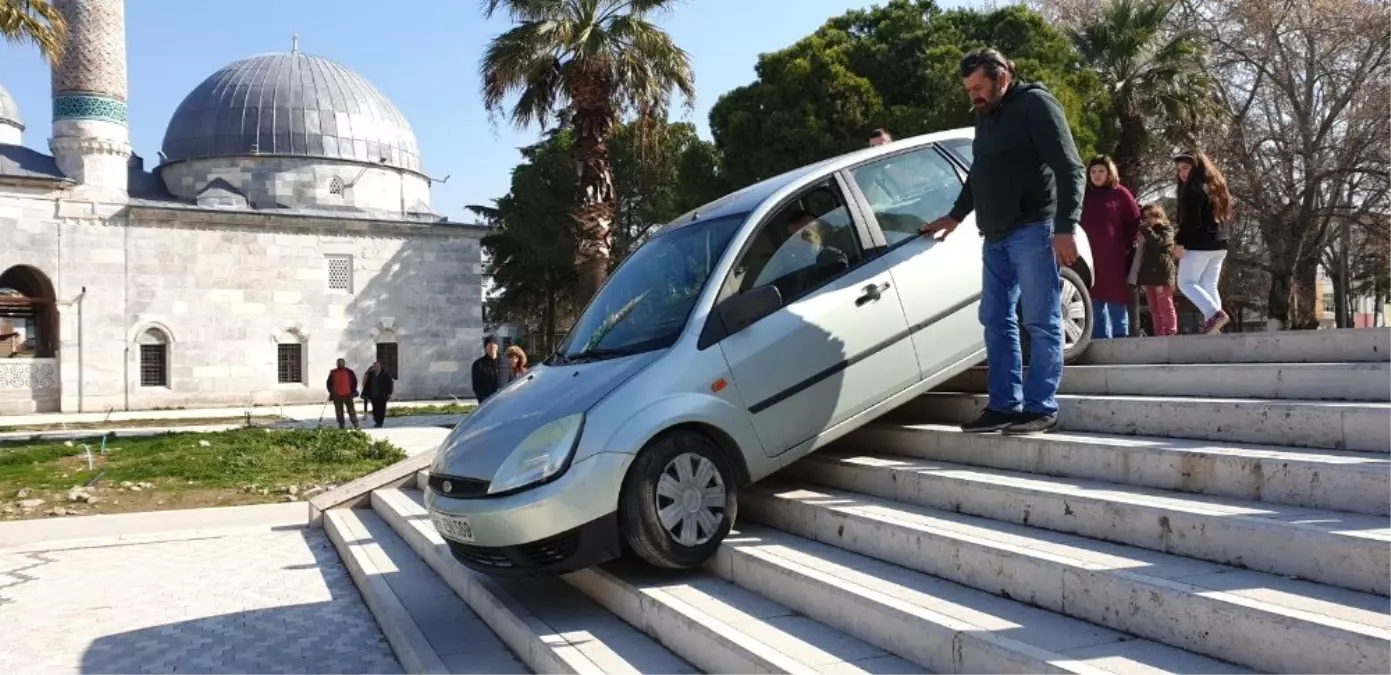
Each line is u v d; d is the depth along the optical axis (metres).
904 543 4.37
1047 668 2.95
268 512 10.66
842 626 3.98
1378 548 3.02
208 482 12.59
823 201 5.86
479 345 41.59
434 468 5.38
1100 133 23.88
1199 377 5.39
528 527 4.59
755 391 5.15
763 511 5.52
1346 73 27.12
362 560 7.65
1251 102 28.81
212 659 5.76
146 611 6.93
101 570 8.36
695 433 4.96
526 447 4.76
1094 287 7.93
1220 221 8.12
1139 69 24.95
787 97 25.23
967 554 4.01
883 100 24.81
